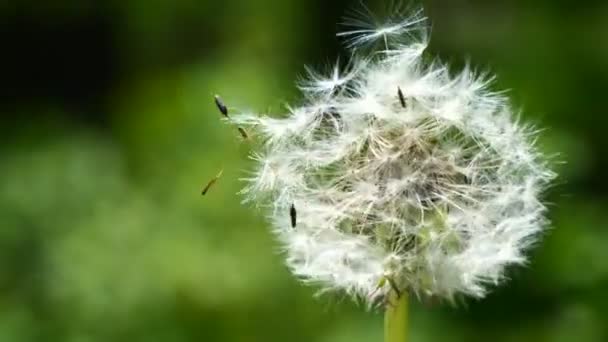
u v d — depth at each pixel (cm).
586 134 65
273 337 49
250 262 49
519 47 69
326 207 29
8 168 57
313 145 29
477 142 29
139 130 60
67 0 84
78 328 50
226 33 71
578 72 67
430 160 28
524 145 29
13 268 53
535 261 54
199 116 54
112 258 50
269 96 55
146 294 49
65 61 86
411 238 28
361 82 29
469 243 29
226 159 51
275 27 70
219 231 50
